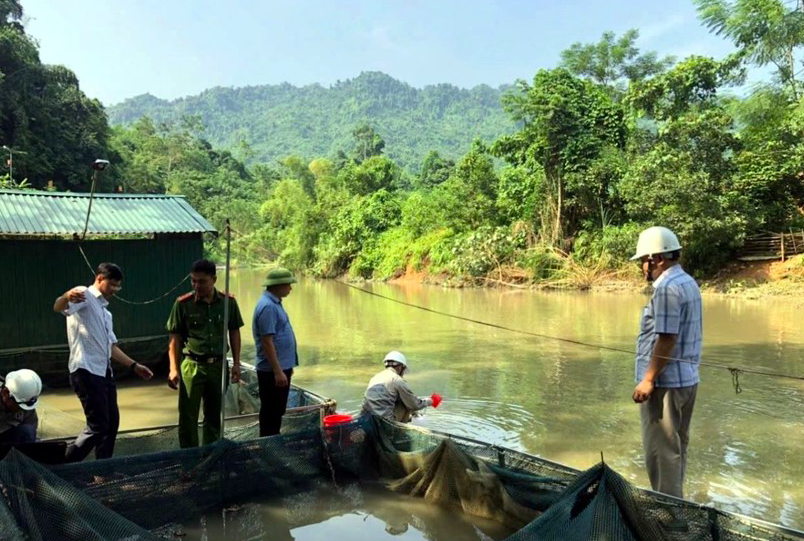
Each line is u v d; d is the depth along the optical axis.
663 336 3.57
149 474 3.93
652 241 3.75
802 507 4.30
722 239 19.53
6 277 8.16
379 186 41.47
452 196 29.92
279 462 4.45
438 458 4.20
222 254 48.84
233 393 6.66
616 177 23.34
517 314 15.91
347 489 4.55
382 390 5.49
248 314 17.22
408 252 31.12
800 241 19.44
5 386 3.89
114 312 8.80
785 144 20.06
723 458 5.30
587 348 11.00
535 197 26.53
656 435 3.72
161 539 3.31
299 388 6.32
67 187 36.59
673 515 3.07
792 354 9.75
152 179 51.22
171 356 4.71
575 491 3.21
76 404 7.51
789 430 6.05
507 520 3.86
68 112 38.22
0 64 34.81
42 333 8.38
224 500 4.21
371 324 14.69
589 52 33.91
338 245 35.84
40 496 3.29
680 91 23.98
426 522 3.97
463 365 9.61
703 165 19.83
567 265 23.23
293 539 3.75
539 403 7.28
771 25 21.28
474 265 25.53
